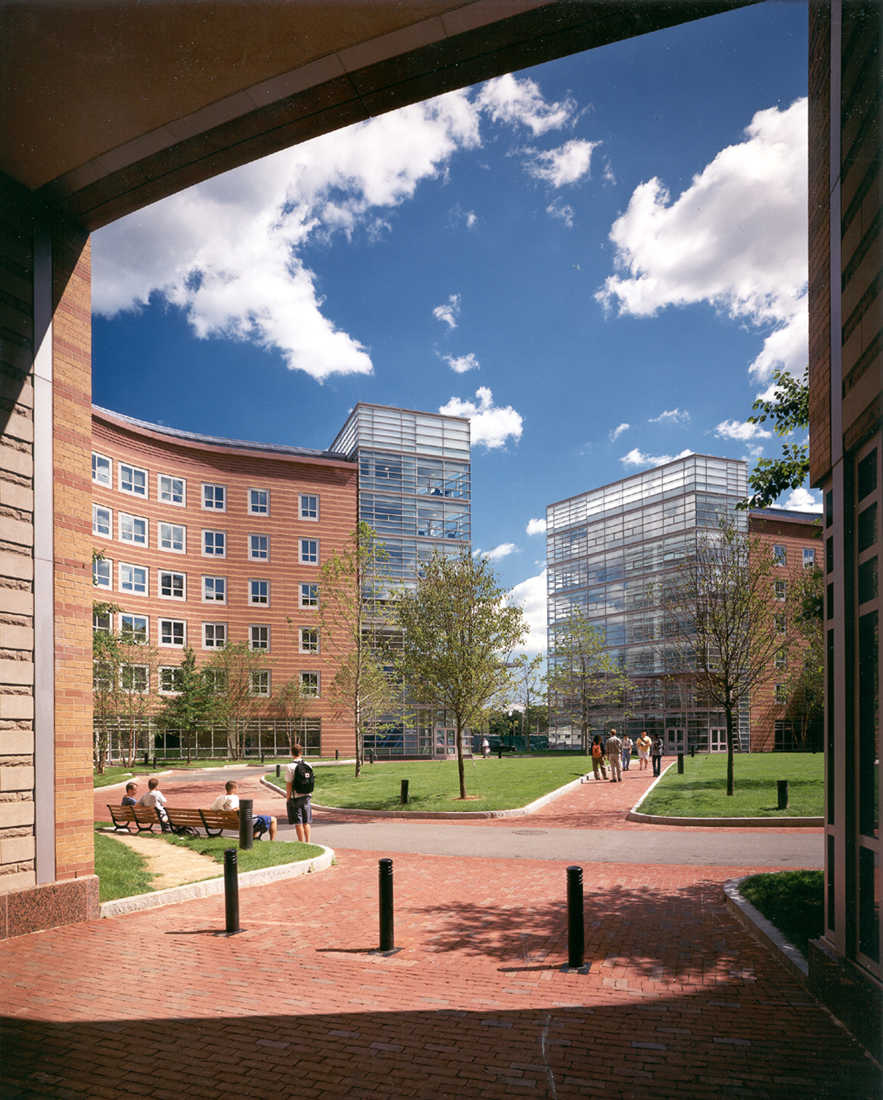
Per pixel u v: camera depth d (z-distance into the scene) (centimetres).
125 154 770
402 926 797
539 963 658
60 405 845
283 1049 479
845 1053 464
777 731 5134
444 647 2105
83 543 859
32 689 781
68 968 647
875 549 486
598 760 2642
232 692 4522
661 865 1138
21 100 689
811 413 634
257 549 4800
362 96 711
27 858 764
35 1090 427
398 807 1919
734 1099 408
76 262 881
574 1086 425
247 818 1241
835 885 539
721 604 2112
